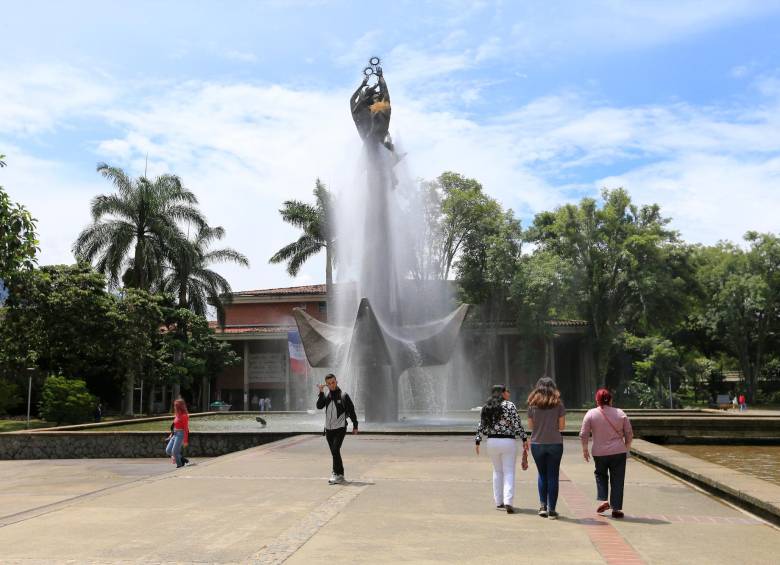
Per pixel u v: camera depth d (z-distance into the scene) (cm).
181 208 4306
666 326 5156
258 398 5359
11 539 648
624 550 603
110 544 625
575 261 5091
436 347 2255
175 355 4234
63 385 3067
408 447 1472
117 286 4038
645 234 5000
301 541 630
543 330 4681
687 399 6350
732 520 739
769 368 7225
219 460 1246
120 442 1853
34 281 3142
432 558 572
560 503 829
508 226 4878
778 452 1689
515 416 796
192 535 658
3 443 1858
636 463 1264
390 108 2342
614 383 5747
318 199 4519
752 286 6128
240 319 5550
